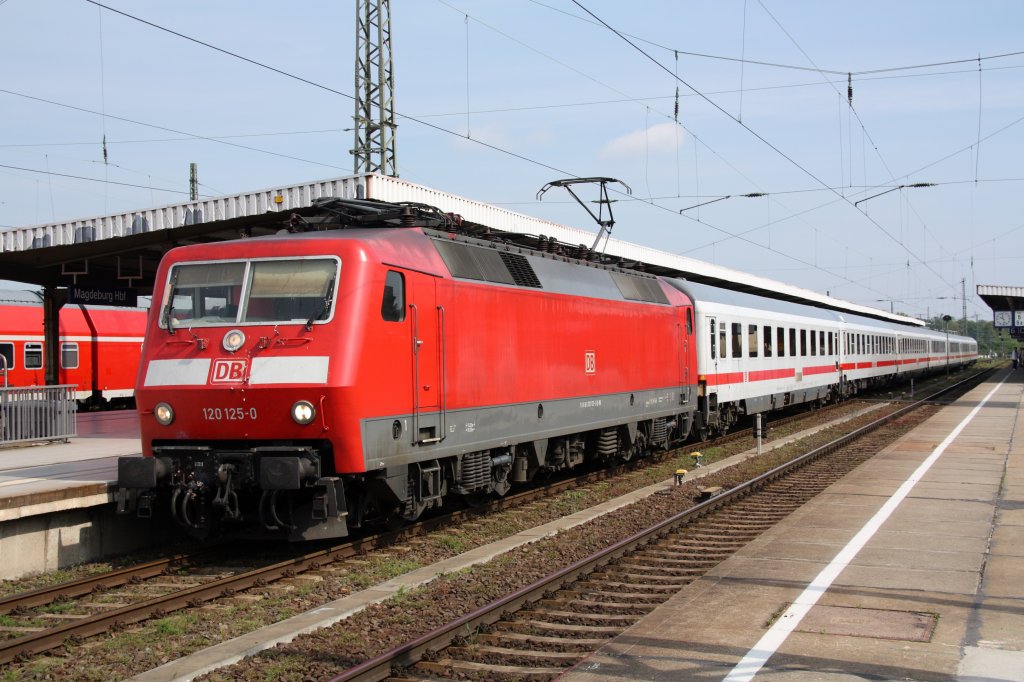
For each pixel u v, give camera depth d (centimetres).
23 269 2039
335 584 973
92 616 812
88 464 1376
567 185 1914
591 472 1839
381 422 1055
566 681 627
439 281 1185
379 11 2270
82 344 3103
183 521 1069
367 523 1234
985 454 1934
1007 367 10269
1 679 686
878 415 3275
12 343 2852
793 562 959
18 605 878
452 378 1209
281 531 1083
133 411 2817
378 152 2264
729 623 748
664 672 638
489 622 802
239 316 1047
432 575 1023
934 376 7412
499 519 1358
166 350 1066
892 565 941
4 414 1597
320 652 738
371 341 1038
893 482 1544
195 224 1661
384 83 2261
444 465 1241
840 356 3762
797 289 4031
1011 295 5138
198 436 1050
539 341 1440
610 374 1694
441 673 678
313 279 1038
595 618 817
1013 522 1175
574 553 1126
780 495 1550
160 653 749
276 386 1002
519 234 1522
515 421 1370
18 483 1146
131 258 2048
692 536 1212
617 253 2452
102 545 1134
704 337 2255
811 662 649
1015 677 616
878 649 676
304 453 1015
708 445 2348
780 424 2981
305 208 1539
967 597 818
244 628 816
